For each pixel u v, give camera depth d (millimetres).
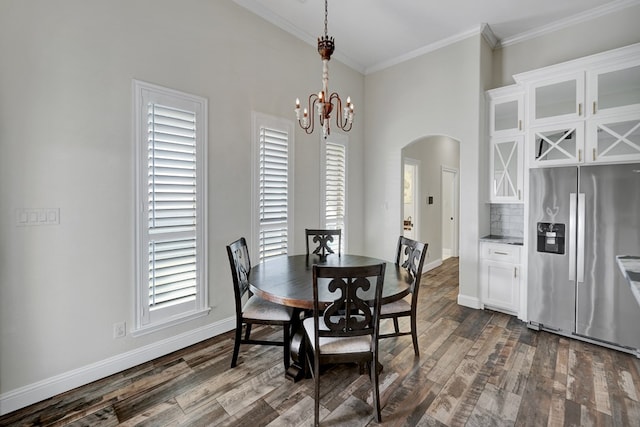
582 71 2709
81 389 1999
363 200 4613
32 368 1859
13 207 1778
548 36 3334
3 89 1730
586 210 2590
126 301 2225
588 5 2959
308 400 1896
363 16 3182
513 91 3262
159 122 2352
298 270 2363
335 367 2254
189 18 2525
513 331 2877
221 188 2773
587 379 2100
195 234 2590
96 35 2045
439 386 2031
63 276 1959
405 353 2463
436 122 3799
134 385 2045
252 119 3010
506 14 3133
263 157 3109
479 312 3354
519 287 3139
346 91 4211
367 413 1777
